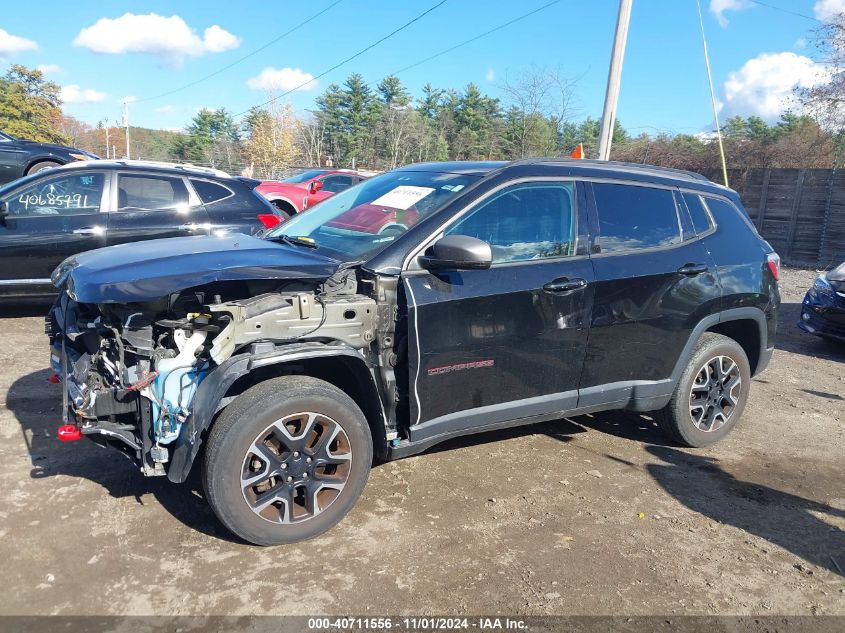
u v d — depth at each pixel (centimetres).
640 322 423
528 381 389
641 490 413
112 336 318
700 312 450
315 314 325
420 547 332
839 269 824
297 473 320
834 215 1565
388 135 5497
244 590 290
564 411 411
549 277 385
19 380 523
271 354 305
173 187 737
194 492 369
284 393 309
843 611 305
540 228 395
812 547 360
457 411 369
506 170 395
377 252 356
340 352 320
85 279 309
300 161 5575
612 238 420
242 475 305
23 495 354
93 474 381
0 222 656
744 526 378
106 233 696
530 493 397
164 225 722
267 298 318
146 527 332
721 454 480
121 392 311
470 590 301
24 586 282
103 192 706
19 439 420
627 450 474
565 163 424
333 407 322
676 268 436
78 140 7169
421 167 453
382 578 305
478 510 372
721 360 479
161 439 307
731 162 1944
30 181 682
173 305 318
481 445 464
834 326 784
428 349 348
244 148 5500
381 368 346
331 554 321
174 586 289
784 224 1658
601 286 402
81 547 312
